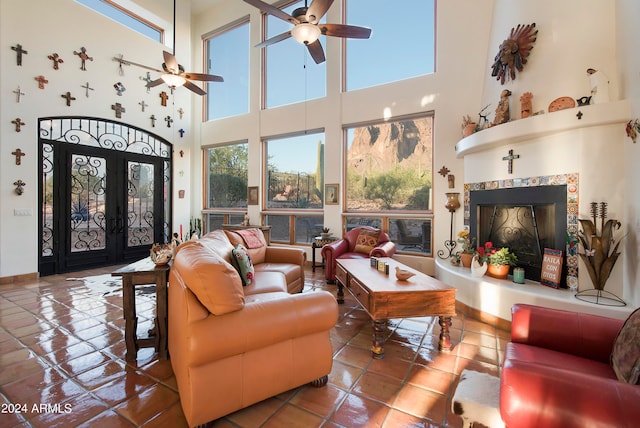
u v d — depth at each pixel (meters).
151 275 2.19
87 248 5.14
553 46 2.93
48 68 4.55
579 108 2.54
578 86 2.77
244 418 1.60
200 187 7.00
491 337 2.61
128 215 5.71
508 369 1.08
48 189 4.64
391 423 1.57
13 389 1.83
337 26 2.98
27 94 4.34
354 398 1.78
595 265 2.47
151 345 2.22
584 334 1.54
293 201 5.97
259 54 6.12
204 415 1.46
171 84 4.13
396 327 2.83
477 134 3.35
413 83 4.60
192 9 6.89
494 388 1.34
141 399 1.76
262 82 6.16
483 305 2.96
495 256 3.14
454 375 2.02
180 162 6.59
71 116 4.82
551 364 1.42
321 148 5.63
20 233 4.32
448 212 4.35
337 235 5.29
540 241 3.02
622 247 2.50
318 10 2.71
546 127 2.71
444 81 4.35
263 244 3.90
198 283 1.45
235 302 1.53
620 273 2.51
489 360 2.22
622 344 1.32
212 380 1.48
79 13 4.89
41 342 2.45
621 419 0.89
